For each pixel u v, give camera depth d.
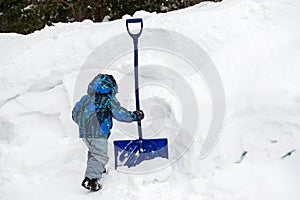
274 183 3.56
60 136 4.88
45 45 5.45
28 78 5.21
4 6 11.96
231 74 4.30
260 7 4.86
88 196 4.01
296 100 3.97
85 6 11.86
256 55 4.40
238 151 3.91
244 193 3.55
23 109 5.09
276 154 3.80
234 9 4.90
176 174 4.03
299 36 4.46
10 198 4.11
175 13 5.40
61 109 4.96
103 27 5.47
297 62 4.23
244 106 4.12
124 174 4.29
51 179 4.48
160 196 3.83
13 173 4.57
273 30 4.59
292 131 3.85
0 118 5.11
